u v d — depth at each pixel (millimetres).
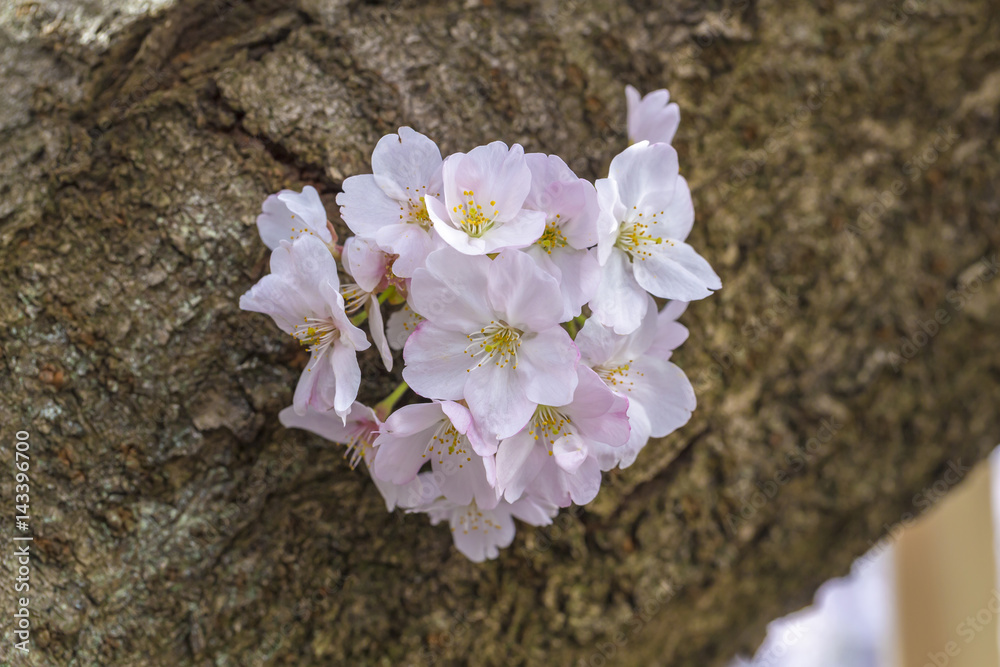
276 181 337
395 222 308
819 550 449
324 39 344
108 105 341
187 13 343
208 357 334
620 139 358
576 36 359
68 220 334
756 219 383
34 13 342
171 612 338
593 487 308
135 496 335
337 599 355
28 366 332
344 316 298
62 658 334
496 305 301
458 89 349
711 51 373
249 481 341
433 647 365
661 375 316
